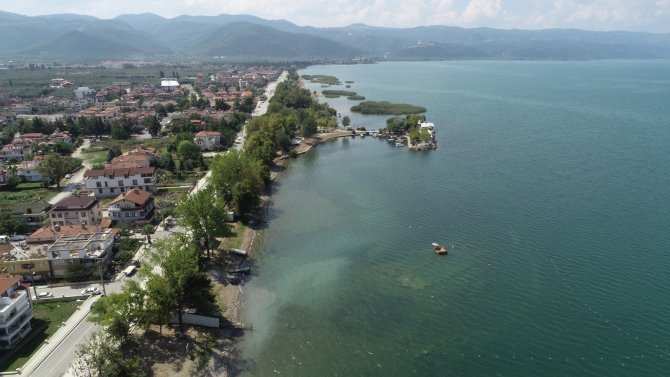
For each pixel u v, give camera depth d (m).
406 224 138.88
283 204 159.88
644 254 114.94
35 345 84.50
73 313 94.31
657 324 89.75
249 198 145.12
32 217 139.88
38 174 187.62
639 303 96.12
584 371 79.25
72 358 81.06
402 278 109.81
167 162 197.38
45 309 95.62
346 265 116.88
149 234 127.62
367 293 104.25
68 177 193.12
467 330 90.69
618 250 117.25
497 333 89.44
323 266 116.88
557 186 165.50
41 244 120.88
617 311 93.88
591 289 101.56
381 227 137.75
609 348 84.12
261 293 105.25
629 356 82.06
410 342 88.00
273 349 86.81
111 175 166.12
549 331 89.19
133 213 140.75
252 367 82.12
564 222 134.75
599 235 125.81
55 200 163.62
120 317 81.12
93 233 120.00
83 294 100.50
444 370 80.75
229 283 109.00
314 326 93.31
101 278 101.38
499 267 112.12
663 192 156.50
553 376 78.56
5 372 77.31
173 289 86.38
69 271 106.38
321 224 142.00
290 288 107.12
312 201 161.88
